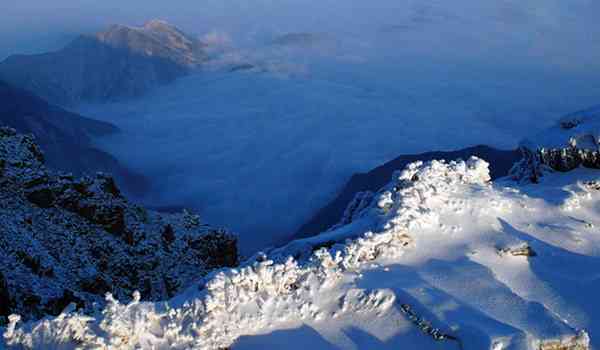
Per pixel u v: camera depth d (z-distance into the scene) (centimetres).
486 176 2327
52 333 1240
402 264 1639
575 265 1714
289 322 1416
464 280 1521
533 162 2680
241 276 1462
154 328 1319
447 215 1914
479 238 1808
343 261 1599
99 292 2797
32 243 2689
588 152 2495
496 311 1380
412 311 1390
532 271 1675
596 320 1438
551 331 1295
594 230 2030
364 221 1934
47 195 3247
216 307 1381
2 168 3238
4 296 2050
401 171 2223
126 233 3488
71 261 2850
